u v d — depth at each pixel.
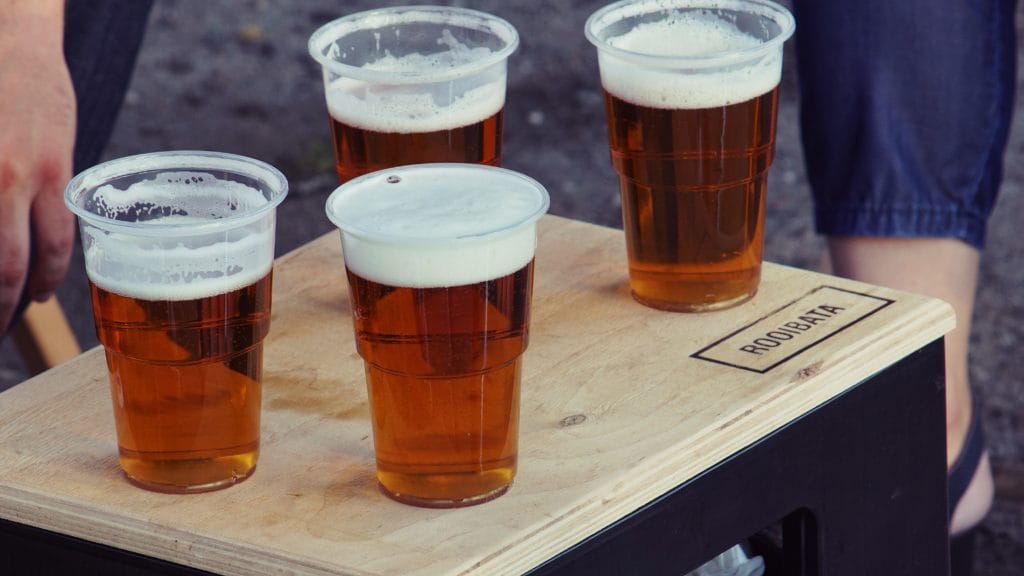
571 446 1.61
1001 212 4.71
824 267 2.91
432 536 1.45
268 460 1.61
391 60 1.93
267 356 1.85
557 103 5.49
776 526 2.06
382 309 1.40
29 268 2.22
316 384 1.78
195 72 5.80
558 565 1.49
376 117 1.75
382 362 1.43
